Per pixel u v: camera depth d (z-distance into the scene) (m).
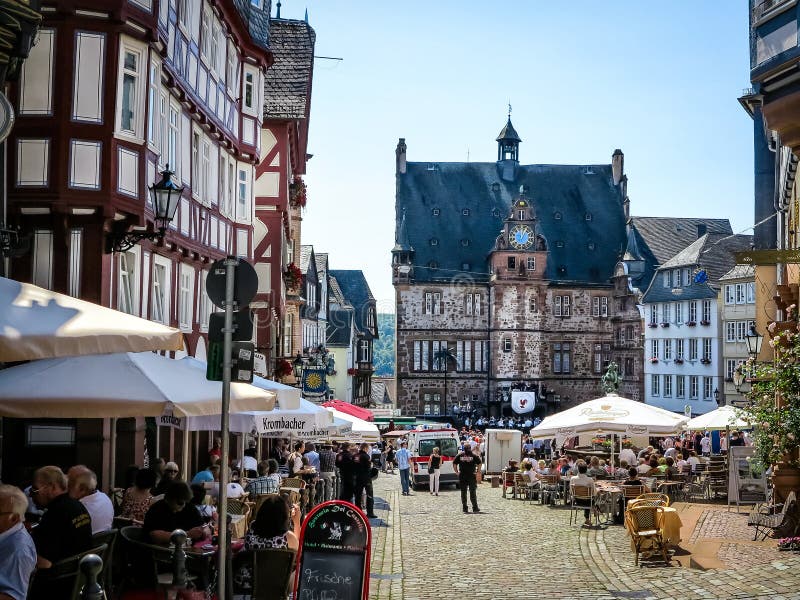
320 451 30.73
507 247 96.62
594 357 98.81
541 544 20.41
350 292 106.25
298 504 17.22
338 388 93.81
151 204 19.03
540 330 97.06
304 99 38.50
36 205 17.06
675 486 28.72
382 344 189.88
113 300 18.56
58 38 17.25
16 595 7.29
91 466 17.61
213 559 10.84
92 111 17.34
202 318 26.66
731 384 79.94
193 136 24.34
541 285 96.81
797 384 18.70
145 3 18.06
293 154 42.62
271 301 36.81
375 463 48.88
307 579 10.67
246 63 30.83
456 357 97.31
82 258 17.69
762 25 18.58
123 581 10.68
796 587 13.83
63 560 8.36
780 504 20.81
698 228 105.31
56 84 17.22
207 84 25.55
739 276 78.94
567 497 30.34
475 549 19.69
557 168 106.06
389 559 18.27
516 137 104.75
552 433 28.03
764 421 18.92
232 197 29.77
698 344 85.31
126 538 10.23
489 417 96.50
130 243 18.56
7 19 13.62
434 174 103.12
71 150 17.19
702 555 17.47
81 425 17.61
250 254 31.00
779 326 20.69
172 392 11.38
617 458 37.34
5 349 9.42
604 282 99.50
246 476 22.34
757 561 16.34
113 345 10.00
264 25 32.22
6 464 17.84
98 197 17.25
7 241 14.57
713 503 27.94
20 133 17.14
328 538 10.74
